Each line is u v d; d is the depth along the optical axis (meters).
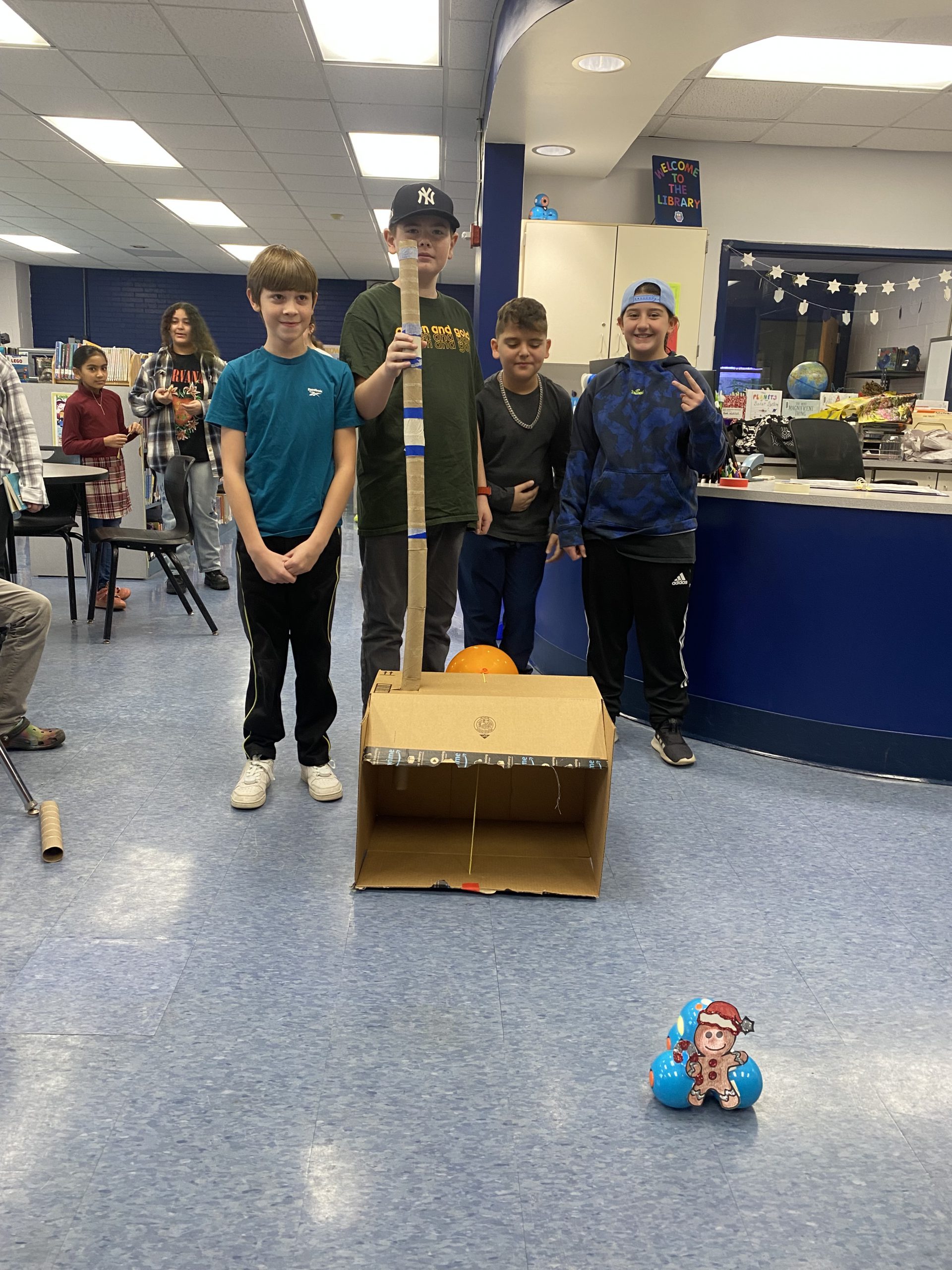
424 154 7.06
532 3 3.75
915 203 6.35
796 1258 1.12
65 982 1.62
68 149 7.11
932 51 4.67
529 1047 1.49
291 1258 1.09
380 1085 1.39
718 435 2.57
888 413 5.64
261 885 1.99
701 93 5.27
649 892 2.03
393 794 2.32
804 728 2.90
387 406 2.32
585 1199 1.20
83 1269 1.07
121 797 2.44
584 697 2.00
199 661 3.81
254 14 4.66
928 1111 1.39
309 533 2.26
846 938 1.87
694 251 5.77
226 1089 1.37
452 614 2.56
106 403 4.95
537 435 2.83
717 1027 1.37
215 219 9.58
